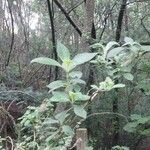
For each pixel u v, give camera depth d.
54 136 2.95
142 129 4.94
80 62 2.78
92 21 6.93
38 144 3.22
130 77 3.07
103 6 9.88
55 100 2.71
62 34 13.73
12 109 7.00
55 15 13.06
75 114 2.95
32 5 15.45
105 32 9.70
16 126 3.93
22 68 12.56
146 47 3.15
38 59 2.76
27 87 10.56
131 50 3.13
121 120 6.63
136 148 6.91
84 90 5.01
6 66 12.03
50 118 3.14
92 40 6.47
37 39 14.16
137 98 6.52
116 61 3.12
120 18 8.52
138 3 9.98
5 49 13.92
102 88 2.81
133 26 9.77
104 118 6.50
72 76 2.81
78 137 2.75
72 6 11.23
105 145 6.83
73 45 11.15
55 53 9.30
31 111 3.80
